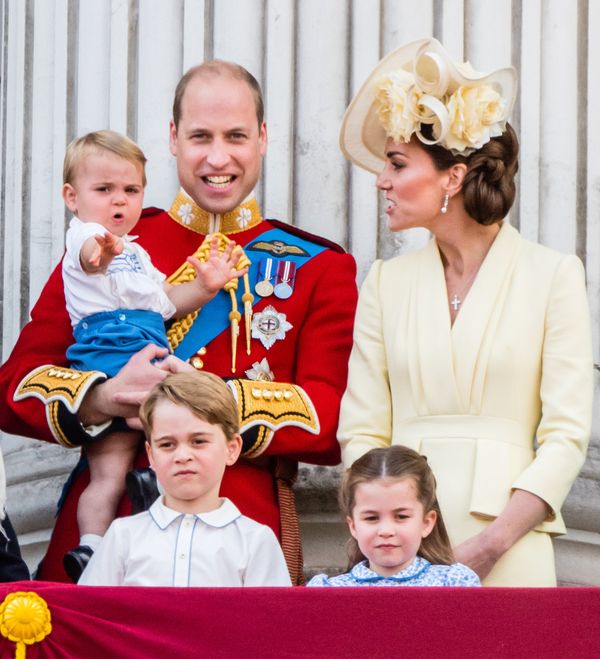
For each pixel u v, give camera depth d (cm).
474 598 1691
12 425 2308
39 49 2825
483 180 2167
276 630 1677
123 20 2733
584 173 2652
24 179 2809
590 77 2669
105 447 2258
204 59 2689
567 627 1686
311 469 2536
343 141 2330
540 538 2077
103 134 2333
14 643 1656
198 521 1966
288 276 2358
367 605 1686
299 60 2666
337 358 2317
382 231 2630
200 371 2128
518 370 2119
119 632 1672
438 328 2148
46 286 2388
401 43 2656
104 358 2259
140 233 2419
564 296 2138
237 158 2356
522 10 2680
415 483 1945
